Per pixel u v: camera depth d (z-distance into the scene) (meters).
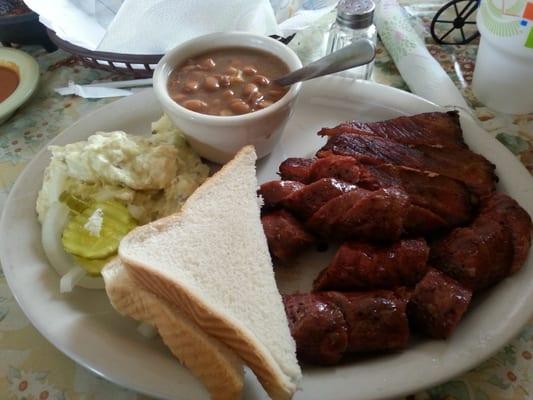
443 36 0.46
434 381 0.22
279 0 0.44
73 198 0.32
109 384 0.25
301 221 0.30
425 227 0.29
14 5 0.46
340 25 0.38
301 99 0.39
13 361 0.26
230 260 0.26
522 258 0.26
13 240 0.30
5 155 0.38
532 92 0.36
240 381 0.22
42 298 0.27
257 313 0.24
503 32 0.34
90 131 0.37
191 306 0.23
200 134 0.32
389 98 0.37
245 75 0.34
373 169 0.31
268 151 0.36
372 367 0.24
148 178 0.32
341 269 0.27
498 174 0.31
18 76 0.43
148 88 0.40
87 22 0.41
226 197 0.29
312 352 0.24
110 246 0.29
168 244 0.26
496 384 0.24
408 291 0.26
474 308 0.26
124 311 0.26
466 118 0.35
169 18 0.38
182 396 0.22
